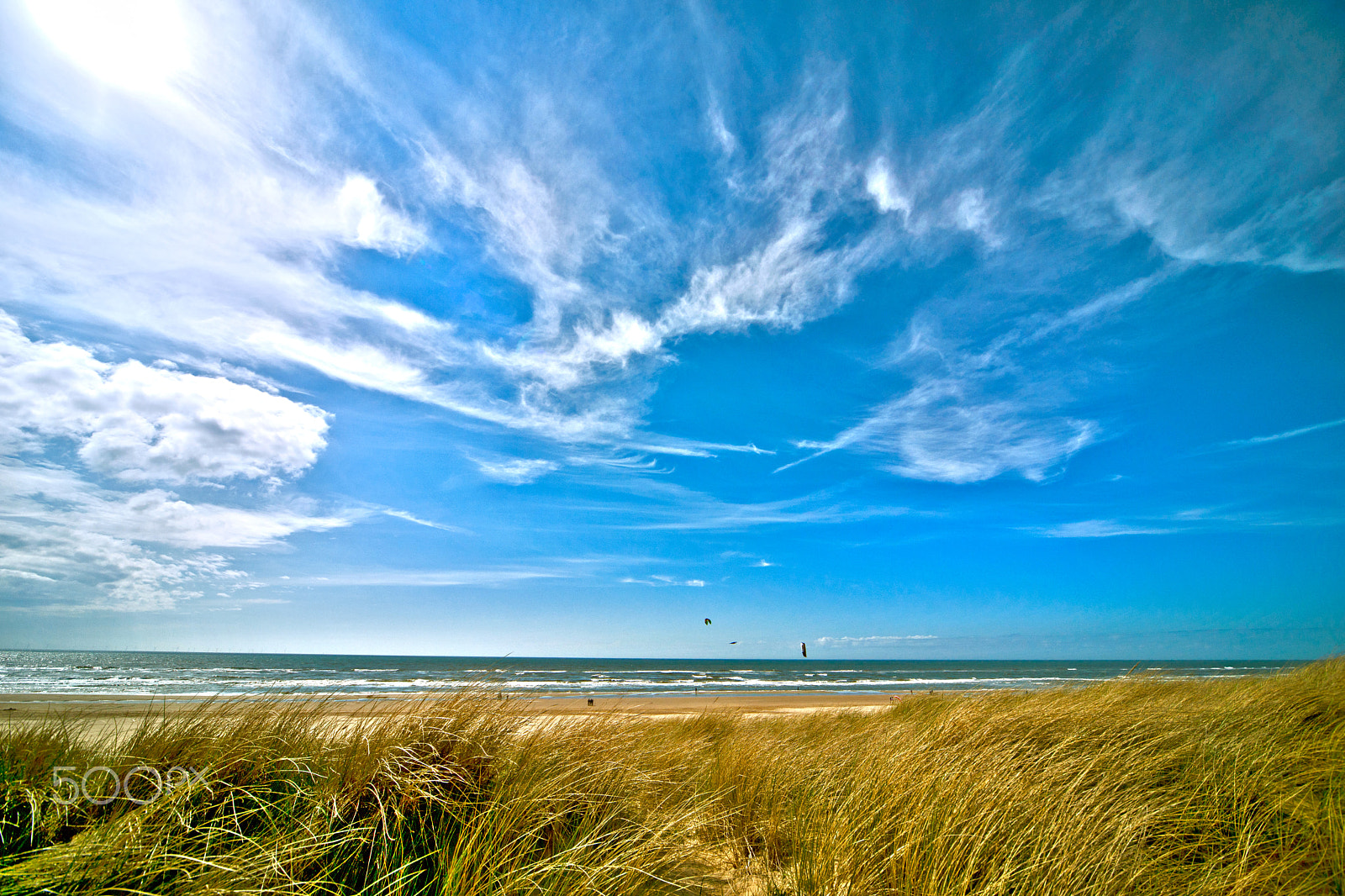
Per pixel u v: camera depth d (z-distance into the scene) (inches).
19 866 82.4
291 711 154.5
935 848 112.7
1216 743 173.3
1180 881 108.7
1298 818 129.6
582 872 100.3
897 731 213.2
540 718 186.7
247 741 132.6
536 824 121.3
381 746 139.3
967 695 305.0
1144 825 123.6
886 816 127.6
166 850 87.9
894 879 111.3
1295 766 158.1
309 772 122.4
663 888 113.0
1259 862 116.0
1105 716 200.5
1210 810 136.1
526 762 150.6
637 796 150.2
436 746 143.9
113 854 87.7
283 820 110.0
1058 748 159.9
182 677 1418.6
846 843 119.6
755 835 152.7
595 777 147.0
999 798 129.6
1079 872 103.0
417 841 115.7
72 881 82.6
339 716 158.6
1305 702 221.3
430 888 100.0
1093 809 123.0
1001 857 109.5
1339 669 293.6
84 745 130.8
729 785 178.5
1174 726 187.5
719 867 132.5
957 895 101.7
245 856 93.0
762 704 812.0
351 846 108.6
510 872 93.4
